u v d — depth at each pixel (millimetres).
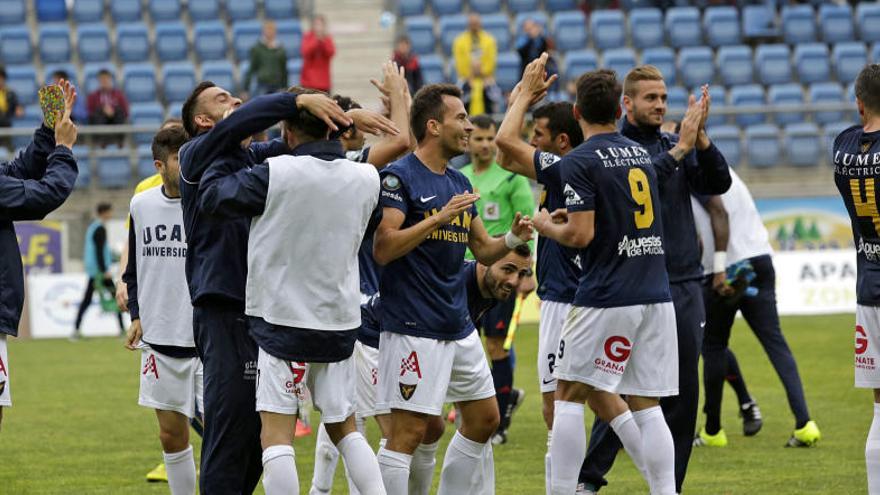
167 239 13305
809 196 38375
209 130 11516
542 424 20625
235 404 11727
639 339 12766
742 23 52938
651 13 52188
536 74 13477
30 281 36125
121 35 51188
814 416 20734
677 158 13289
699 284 14062
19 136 41250
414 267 12203
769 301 18375
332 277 11148
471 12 54312
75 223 38281
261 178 10898
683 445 14008
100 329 36531
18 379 26859
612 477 16391
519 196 19266
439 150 12516
